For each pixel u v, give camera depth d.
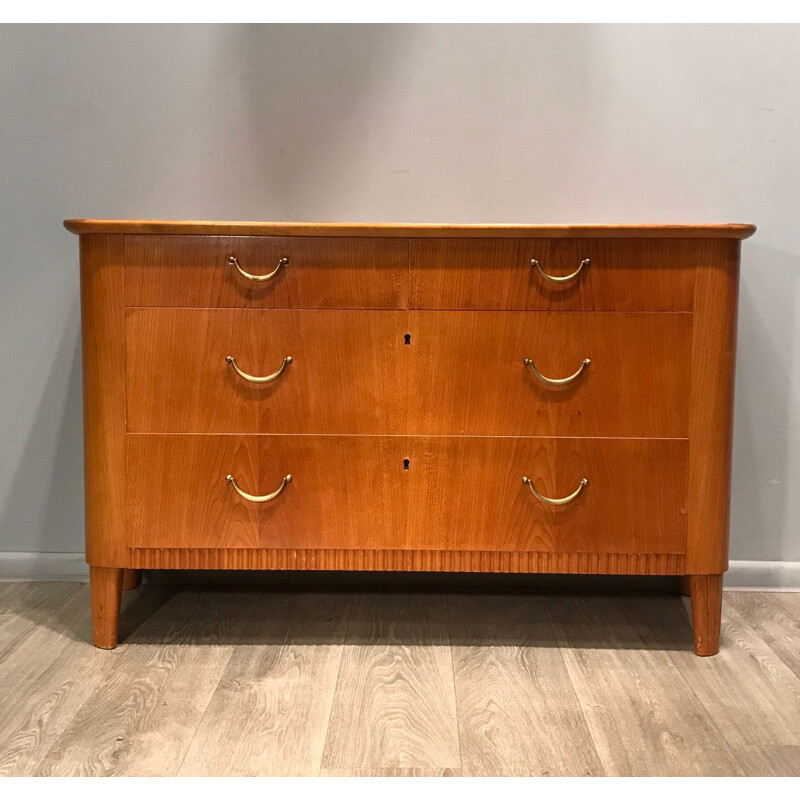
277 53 1.95
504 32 1.93
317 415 1.58
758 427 1.99
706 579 1.61
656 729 1.36
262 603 1.91
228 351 1.57
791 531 2.01
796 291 1.96
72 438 2.04
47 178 1.98
